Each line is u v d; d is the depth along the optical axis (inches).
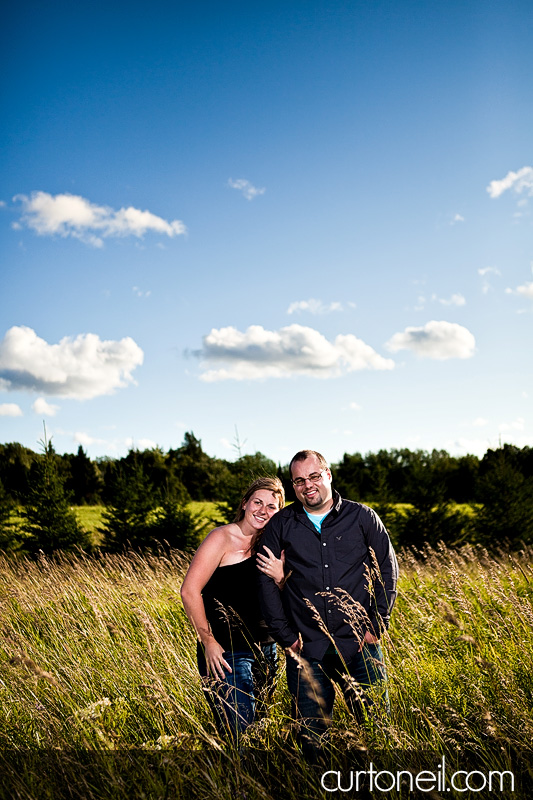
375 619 131.8
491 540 720.3
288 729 130.3
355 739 116.3
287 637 130.7
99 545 729.6
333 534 133.2
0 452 1876.2
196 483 1198.9
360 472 1008.2
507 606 173.5
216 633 139.2
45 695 164.9
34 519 730.8
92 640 207.3
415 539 743.7
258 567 133.3
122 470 744.3
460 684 147.6
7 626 198.5
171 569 391.5
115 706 161.8
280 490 148.6
